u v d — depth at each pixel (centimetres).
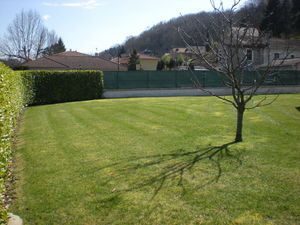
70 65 3325
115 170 487
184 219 325
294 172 450
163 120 946
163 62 4216
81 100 1970
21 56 4856
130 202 369
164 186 414
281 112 1066
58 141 712
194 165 496
